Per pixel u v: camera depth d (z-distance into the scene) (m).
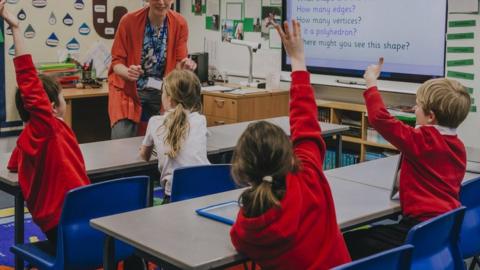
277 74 6.23
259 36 6.54
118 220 2.36
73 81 6.26
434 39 5.21
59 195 2.81
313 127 2.22
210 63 7.07
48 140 2.79
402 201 2.69
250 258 2.04
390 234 2.87
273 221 1.92
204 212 2.42
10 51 6.06
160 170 3.38
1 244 4.12
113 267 2.35
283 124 4.64
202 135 3.38
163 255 2.01
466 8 4.98
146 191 2.89
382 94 5.71
